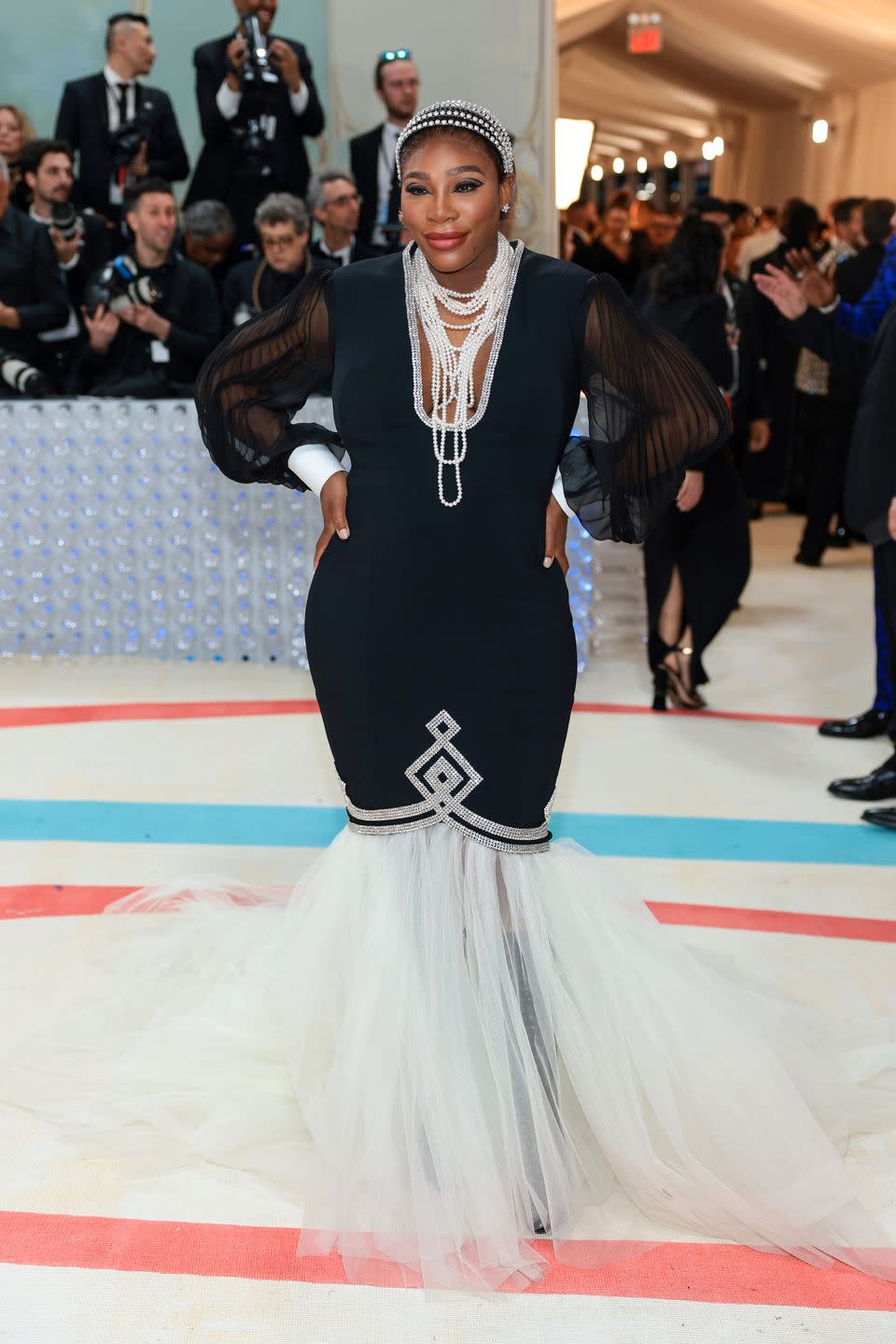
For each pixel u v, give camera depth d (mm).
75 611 5184
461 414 1988
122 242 6051
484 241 1937
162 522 5078
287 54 5949
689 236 4363
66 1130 2273
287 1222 2068
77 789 3906
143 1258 1980
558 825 3686
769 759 4254
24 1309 1875
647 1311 1891
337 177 5512
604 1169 2172
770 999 2537
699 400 2072
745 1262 2002
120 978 2760
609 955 2141
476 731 2035
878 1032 2570
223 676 5055
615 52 12438
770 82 13977
